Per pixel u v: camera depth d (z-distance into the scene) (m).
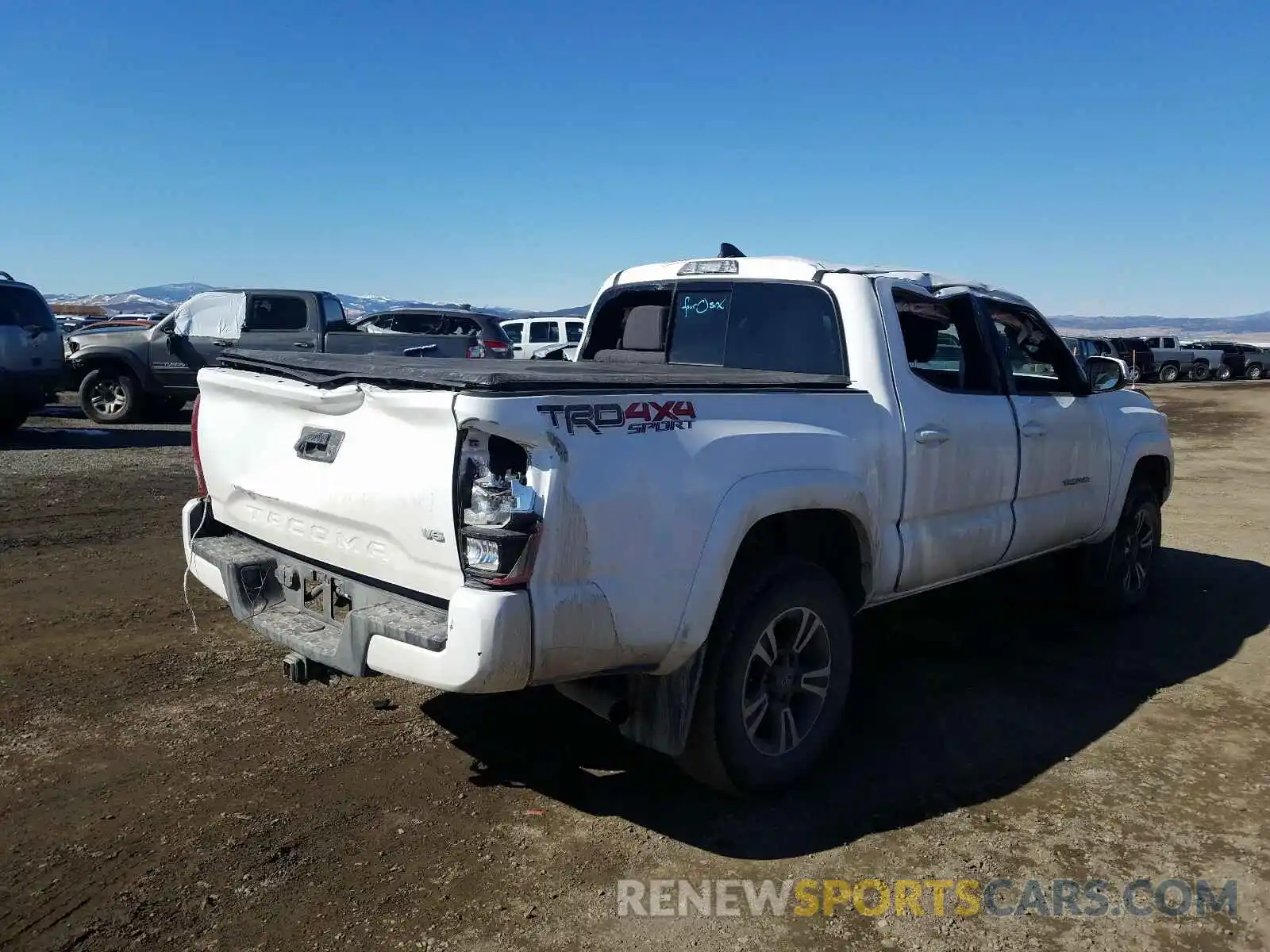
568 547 2.84
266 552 3.77
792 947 2.75
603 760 3.91
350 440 3.18
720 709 3.35
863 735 4.23
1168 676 5.02
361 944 2.70
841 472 3.70
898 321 4.22
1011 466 4.74
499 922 2.82
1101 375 5.52
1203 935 2.85
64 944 2.67
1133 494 6.03
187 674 4.65
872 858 3.23
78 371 14.74
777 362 4.41
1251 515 9.87
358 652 3.03
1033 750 4.09
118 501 8.65
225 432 3.88
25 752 3.80
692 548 3.13
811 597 3.62
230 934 2.73
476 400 2.73
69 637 5.09
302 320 14.73
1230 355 44.91
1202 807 3.62
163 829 3.27
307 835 3.26
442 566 2.90
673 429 3.14
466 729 4.15
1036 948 2.78
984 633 5.71
